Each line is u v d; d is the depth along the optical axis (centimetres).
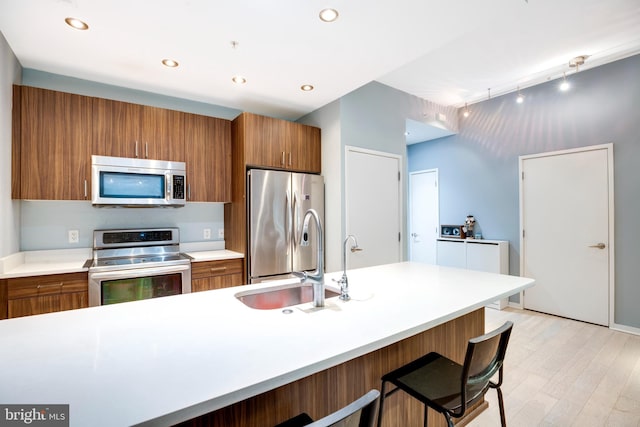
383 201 369
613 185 325
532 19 248
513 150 405
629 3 229
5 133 213
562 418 183
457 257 443
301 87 296
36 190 234
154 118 284
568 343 287
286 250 317
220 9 177
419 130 451
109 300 238
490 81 369
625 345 281
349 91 306
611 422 179
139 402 66
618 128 321
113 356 88
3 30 197
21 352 90
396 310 129
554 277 368
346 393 124
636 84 310
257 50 224
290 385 108
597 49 298
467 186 459
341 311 127
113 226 288
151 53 229
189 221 329
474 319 185
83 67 251
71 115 248
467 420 180
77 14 181
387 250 372
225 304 137
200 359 86
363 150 349
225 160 325
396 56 233
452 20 189
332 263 339
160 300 143
